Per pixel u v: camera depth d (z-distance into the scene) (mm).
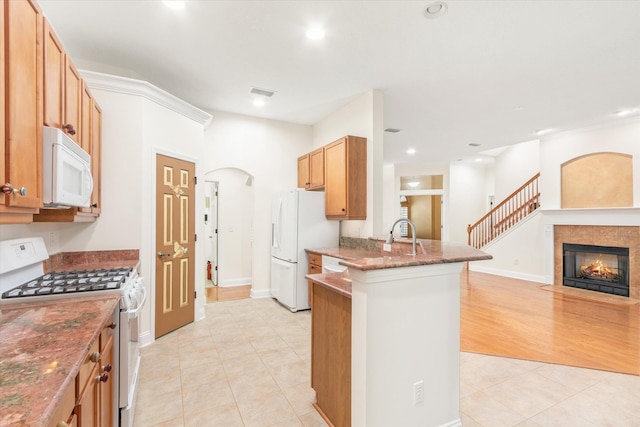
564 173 5773
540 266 6105
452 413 1856
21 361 910
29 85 1271
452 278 1856
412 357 1709
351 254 3553
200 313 3855
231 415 1993
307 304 4219
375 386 1593
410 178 9797
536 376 2506
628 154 4941
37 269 2080
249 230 5797
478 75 3426
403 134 5883
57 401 716
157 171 3215
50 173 1403
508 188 8000
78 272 2227
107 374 1394
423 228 10562
